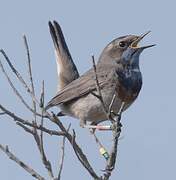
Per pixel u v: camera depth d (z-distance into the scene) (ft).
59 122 28.50
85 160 28.37
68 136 28.43
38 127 27.43
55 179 25.98
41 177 25.99
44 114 28.60
